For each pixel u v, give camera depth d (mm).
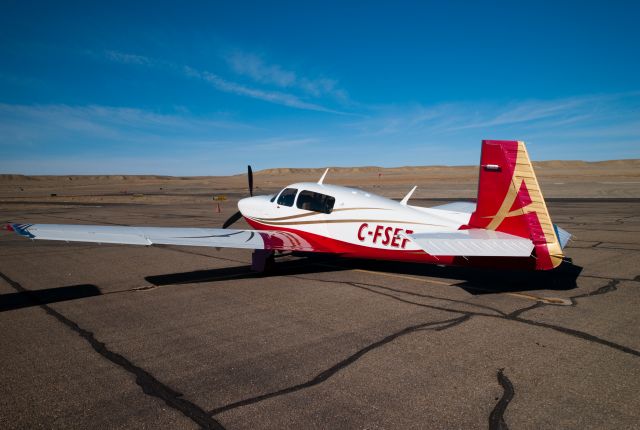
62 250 10414
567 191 31094
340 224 7312
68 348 4188
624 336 4340
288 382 3428
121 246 11055
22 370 3691
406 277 7164
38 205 28047
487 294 6000
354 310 5348
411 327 4684
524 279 6875
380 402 3088
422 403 3066
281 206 8211
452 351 3996
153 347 4207
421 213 6691
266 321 4973
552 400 3086
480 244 5426
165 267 8305
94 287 6719
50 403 3125
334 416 2908
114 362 3854
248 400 3146
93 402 3135
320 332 4574
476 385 3326
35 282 7066
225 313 5305
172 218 17906
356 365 3725
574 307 5348
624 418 2842
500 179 5863
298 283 6867
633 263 7926
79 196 42000
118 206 26438
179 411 3000
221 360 3877
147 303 5789
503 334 4426
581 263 7973
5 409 3045
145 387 3365
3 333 4625
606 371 3549
